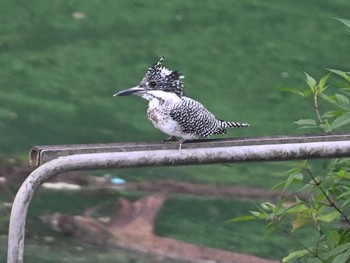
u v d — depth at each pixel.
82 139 13.50
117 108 14.51
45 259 10.59
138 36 16.88
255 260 10.91
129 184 12.51
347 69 15.95
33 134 13.53
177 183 12.60
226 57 16.30
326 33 17.22
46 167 3.96
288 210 5.57
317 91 5.85
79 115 14.23
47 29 17.00
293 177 5.48
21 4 17.78
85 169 4.07
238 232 11.56
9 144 13.18
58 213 11.70
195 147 4.41
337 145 4.55
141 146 4.32
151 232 11.51
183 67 15.88
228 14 17.78
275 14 17.84
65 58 16.05
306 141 4.64
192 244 11.27
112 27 17.14
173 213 11.95
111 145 4.27
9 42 16.50
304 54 16.48
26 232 11.17
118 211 11.89
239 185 12.55
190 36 16.94
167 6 18.02
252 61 16.16
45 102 14.55
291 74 15.79
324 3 18.36
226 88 15.28
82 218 11.62
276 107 14.72
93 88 15.13
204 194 12.35
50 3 17.88
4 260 10.30
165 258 11.01
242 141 4.54
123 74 15.62
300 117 14.38
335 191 5.52
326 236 5.64
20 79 15.29
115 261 10.77
